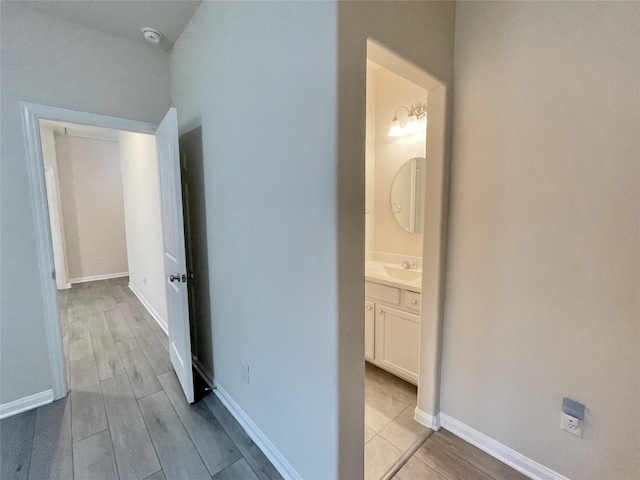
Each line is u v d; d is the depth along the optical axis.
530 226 1.34
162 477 1.46
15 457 1.57
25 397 1.94
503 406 1.51
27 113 1.84
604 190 1.15
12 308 1.87
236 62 1.50
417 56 1.31
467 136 1.52
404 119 2.53
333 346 1.11
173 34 2.10
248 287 1.60
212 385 2.17
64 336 3.08
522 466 1.47
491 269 1.49
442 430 1.76
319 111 1.05
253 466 1.52
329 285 1.09
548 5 1.23
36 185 1.90
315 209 1.12
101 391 2.14
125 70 2.18
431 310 1.69
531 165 1.32
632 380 1.14
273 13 1.22
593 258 1.19
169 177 1.94
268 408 1.54
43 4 1.78
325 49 1.00
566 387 1.30
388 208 2.76
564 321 1.28
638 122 1.07
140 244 3.95
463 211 1.57
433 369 1.73
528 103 1.31
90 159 5.41
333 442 1.16
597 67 1.13
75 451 1.61
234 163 1.60
